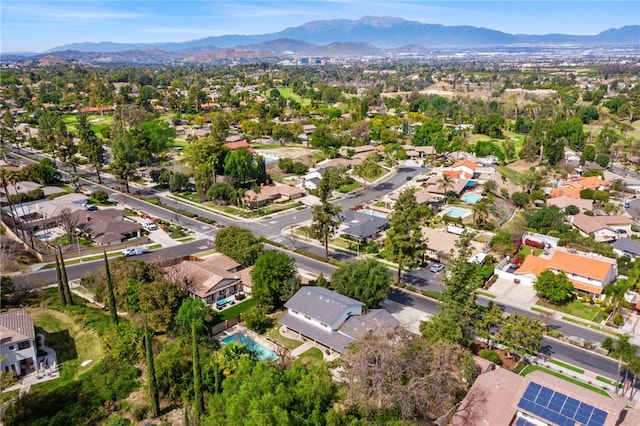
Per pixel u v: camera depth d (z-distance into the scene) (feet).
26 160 568.00
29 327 197.98
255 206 422.82
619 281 279.90
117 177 467.52
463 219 391.65
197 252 322.96
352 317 221.66
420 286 281.95
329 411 148.66
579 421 145.89
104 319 228.63
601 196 437.58
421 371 165.68
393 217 272.92
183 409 175.22
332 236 358.64
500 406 158.92
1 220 364.99
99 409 173.37
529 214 386.11
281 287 245.65
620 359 195.72
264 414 137.49
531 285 281.13
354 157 599.98
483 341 222.48
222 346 214.28
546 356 211.00
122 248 330.75
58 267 240.12
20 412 165.17
